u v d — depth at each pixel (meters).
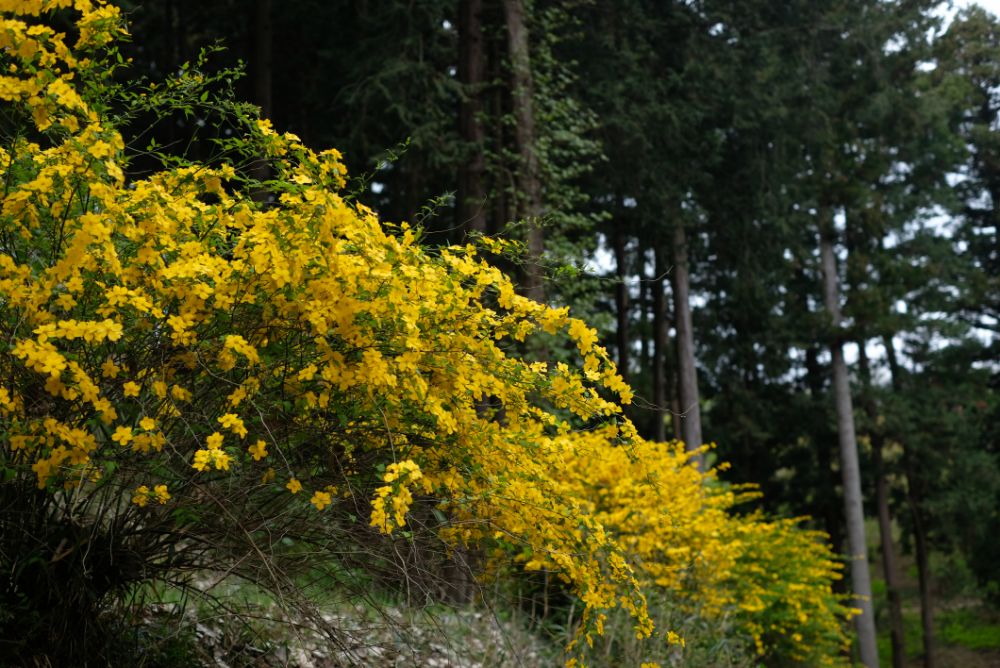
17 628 2.78
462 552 3.36
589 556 3.24
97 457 2.69
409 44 10.35
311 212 2.74
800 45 15.77
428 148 10.08
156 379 2.66
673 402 18.77
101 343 2.63
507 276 3.11
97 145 2.45
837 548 19.75
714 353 18.66
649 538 5.84
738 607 7.32
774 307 18.45
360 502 3.01
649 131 13.47
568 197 9.77
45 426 2.47
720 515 7.14
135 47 11.49
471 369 3.02
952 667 20.45
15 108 2.58
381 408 2.87
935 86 20.36
